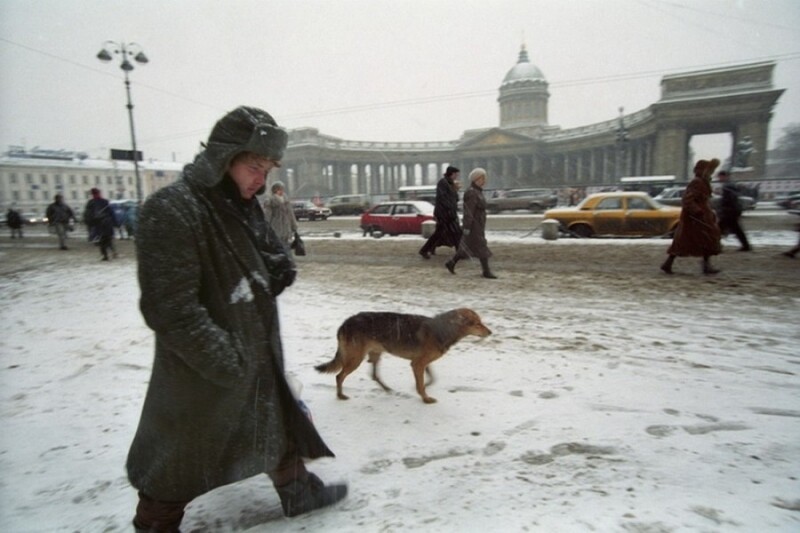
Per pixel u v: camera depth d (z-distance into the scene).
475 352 4.80
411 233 19.95
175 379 1.84
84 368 4.70
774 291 7.05
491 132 88.38
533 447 2.89
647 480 2.46
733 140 61.12
